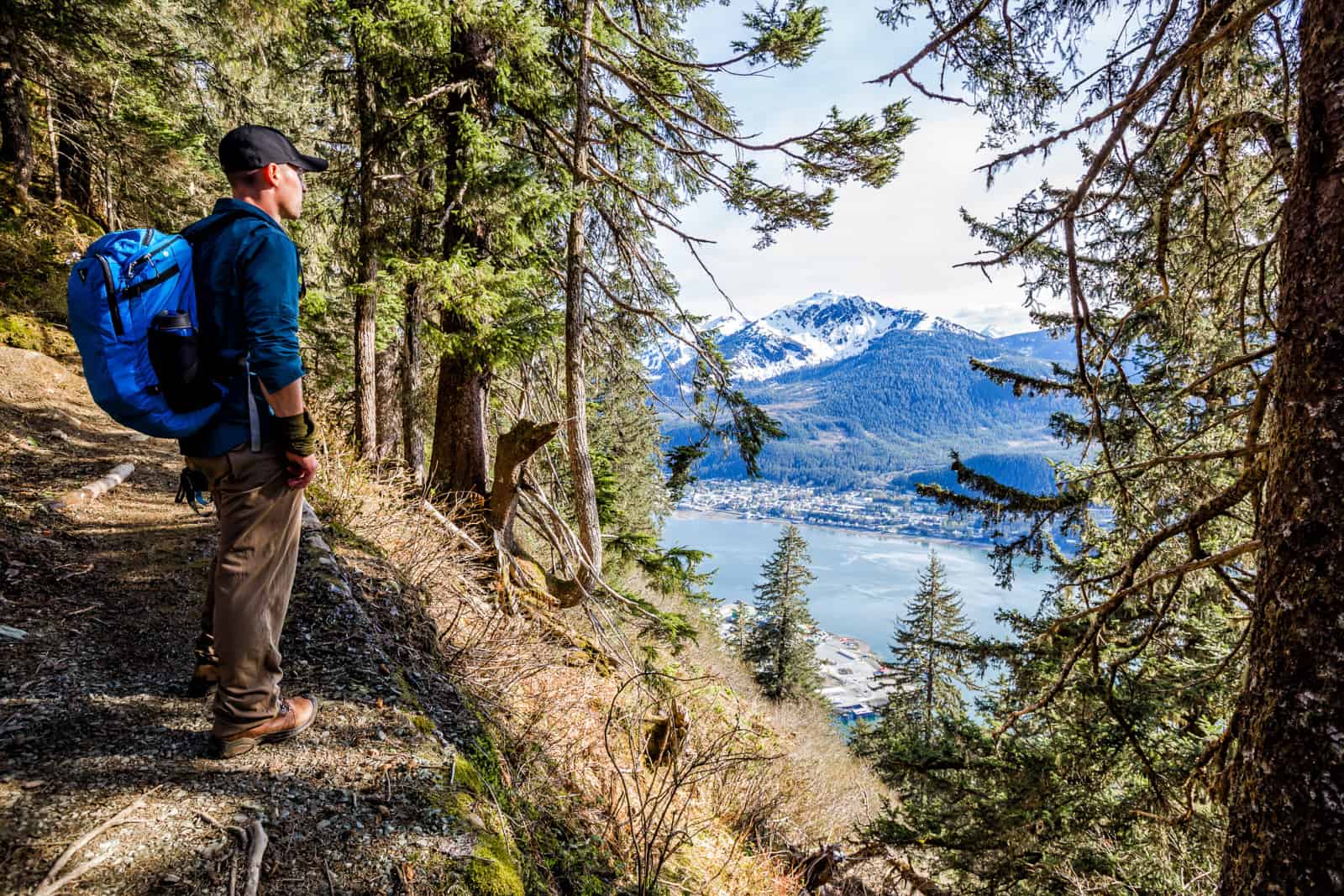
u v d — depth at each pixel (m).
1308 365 1.75
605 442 12.65
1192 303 4.00
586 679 5.78
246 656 1.97
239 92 9.77
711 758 4.15
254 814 1.79
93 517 3.93
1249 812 1.82
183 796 1.80
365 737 2.27
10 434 4.80
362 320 6.64
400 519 5.78
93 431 5.59
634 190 7.67
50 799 1.70
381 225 6.37
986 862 6.90
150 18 9.16
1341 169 1.69
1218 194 3.28
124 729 2.08
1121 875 5.77
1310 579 1.68
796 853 6.02
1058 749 6.55
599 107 7.52
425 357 8.56
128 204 10.83
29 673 2.30
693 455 8.09
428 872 1.75
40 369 6.34
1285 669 1.72
